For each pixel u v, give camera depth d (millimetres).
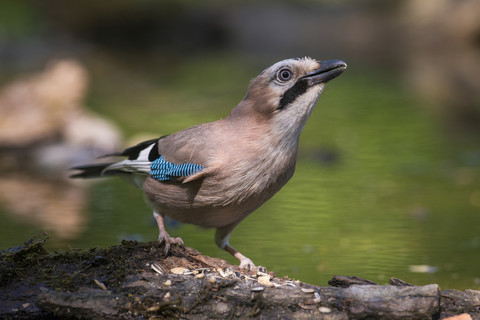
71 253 7031
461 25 35656
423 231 10062
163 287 6453
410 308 6109
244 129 7152
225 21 36656
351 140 16422
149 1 35750
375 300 6207
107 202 11586
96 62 29031
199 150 7160
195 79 24891
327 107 20391
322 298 6344
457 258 8867
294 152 7316
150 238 9477
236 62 29234
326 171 13852
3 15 34938
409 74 26875
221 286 6457
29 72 24656
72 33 34875
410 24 36625
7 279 6641
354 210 11164
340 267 8453
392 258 8859
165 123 17266
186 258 7094
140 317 6250
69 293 6277
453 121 18688
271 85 7109
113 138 15133
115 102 20312
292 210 11156
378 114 19453
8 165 14281
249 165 7070
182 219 7703
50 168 14141
